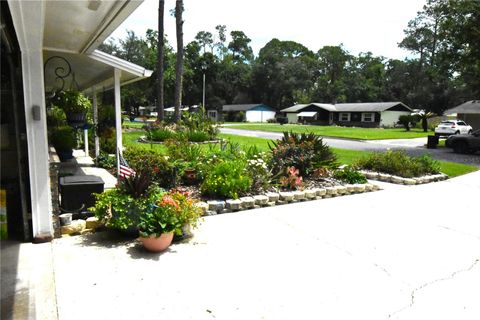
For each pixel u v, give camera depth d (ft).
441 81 159.12
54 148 29.43
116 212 13.83
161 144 48.03
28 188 13.56
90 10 10.26
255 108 186.29
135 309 9.36
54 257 12.27
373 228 16.71
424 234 16.06
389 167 30.68
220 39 249.34
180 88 70.38
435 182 29.66
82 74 24.38
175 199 14.34
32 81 12.71
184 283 10.82
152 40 162.71
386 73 220.43
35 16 9.62
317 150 28.02
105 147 31.07
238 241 14.49
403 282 11.44
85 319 8.85
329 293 10.57
